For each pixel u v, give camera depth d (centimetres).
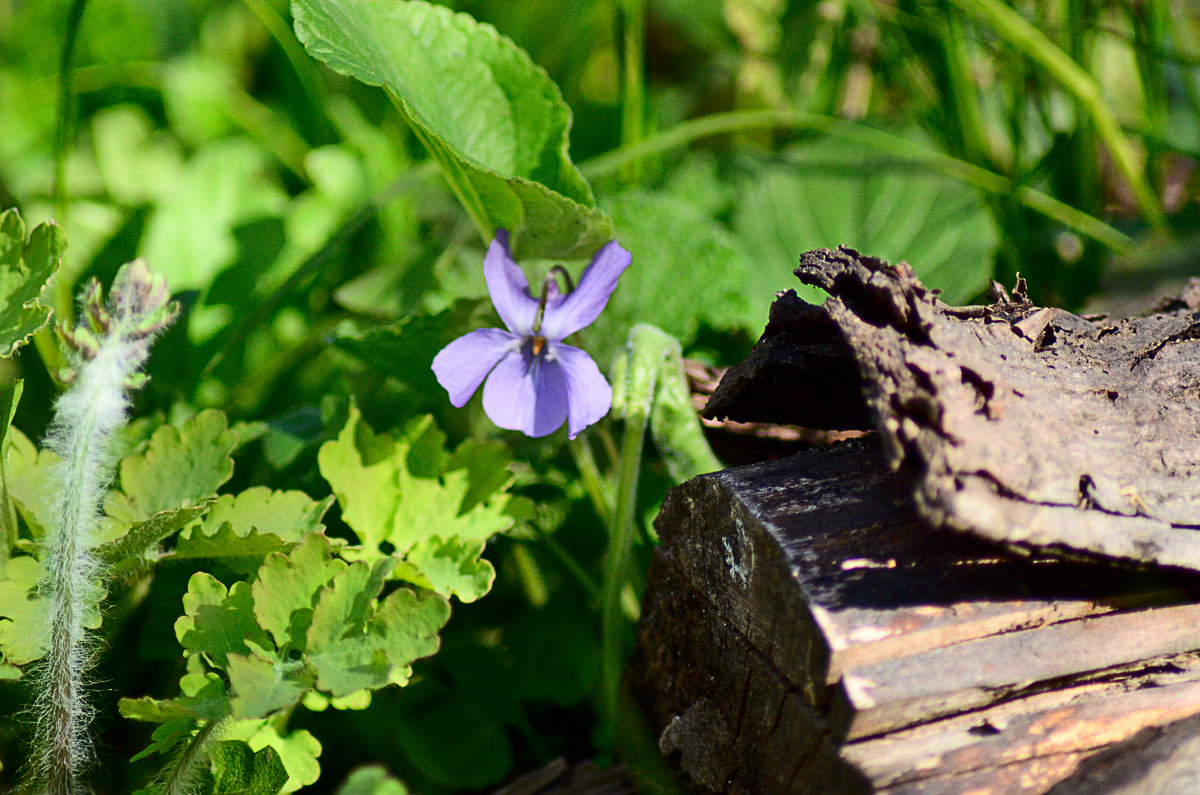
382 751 47
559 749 48
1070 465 42
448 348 45
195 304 50
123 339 44
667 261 51
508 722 48
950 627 42
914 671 42
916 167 54
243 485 48
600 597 48
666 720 46
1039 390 42
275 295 50
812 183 54
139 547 44
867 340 42
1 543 44
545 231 46
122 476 45
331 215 54
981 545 42
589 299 45
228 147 54
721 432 47
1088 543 41
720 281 51
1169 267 51
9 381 50
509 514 46
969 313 43
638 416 46
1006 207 54
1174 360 43
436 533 46
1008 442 41
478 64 47
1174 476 42
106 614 45
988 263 52
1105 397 43
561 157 47
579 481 50
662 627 45
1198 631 43
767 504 43
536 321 45
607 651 46
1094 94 51
